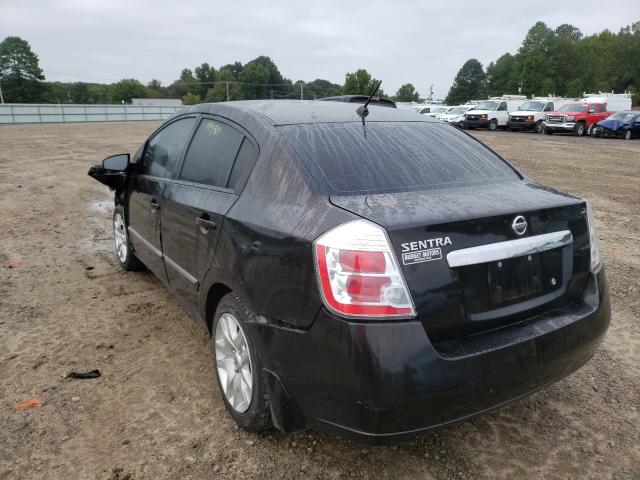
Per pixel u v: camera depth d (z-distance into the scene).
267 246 2.45
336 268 2.13
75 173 12.52
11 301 4.55
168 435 2.81
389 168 2.74
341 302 2.11
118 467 2.57
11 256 5.86
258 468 2.58
